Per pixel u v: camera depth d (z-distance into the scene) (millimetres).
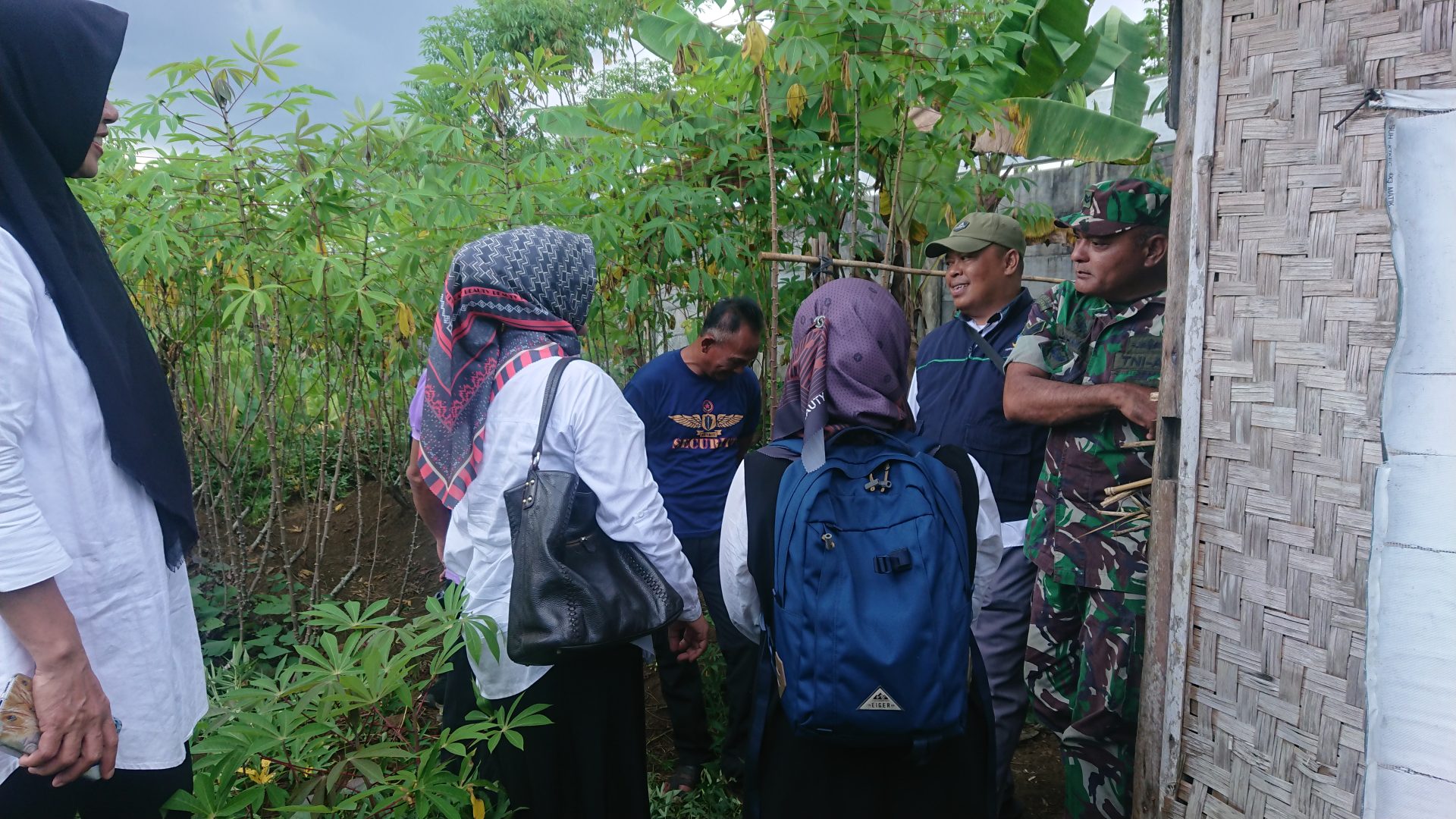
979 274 2340
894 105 2941
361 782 1566
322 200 2484
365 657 1349
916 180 3359
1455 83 1059
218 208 2627
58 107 1069
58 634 994
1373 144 1136
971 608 1375
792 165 2953
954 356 2389
